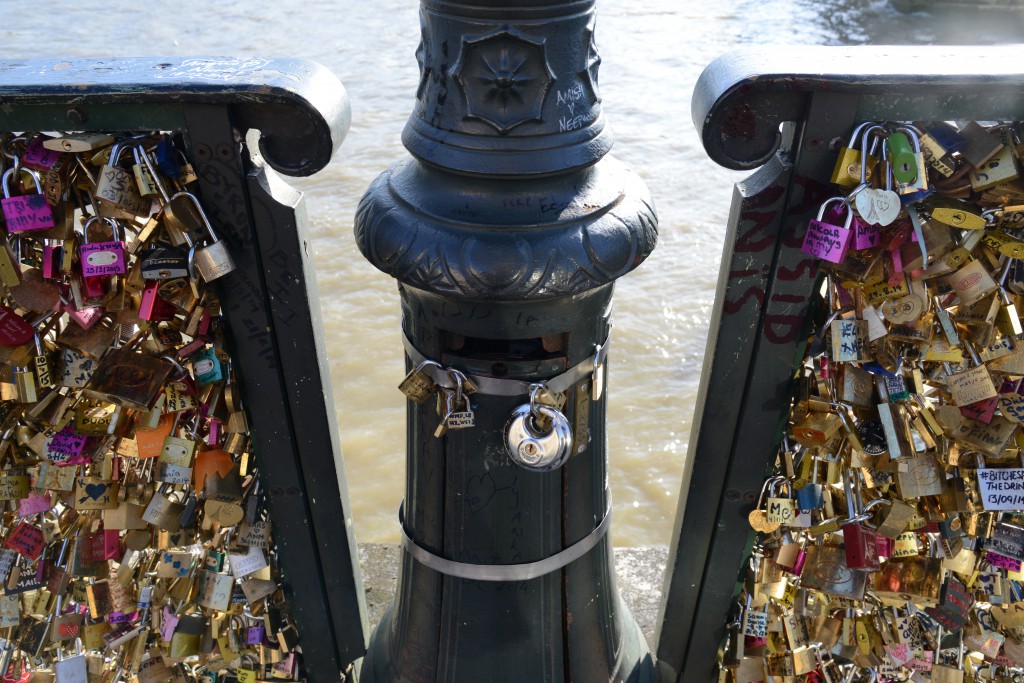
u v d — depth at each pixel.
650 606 2.85
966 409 1.89
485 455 1.95
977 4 12.07
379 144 7.91
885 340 1.79
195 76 1.60
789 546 2.06
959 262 1.70
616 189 1.81
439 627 2.21
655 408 5.01
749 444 1.98
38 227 1.64
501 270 1.66
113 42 10.92
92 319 1.77
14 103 1.57
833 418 1.87
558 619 2.19
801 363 1.91
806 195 1.69
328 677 2.35
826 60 1.61
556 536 2.08
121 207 1.63
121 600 2.09
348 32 11.08
